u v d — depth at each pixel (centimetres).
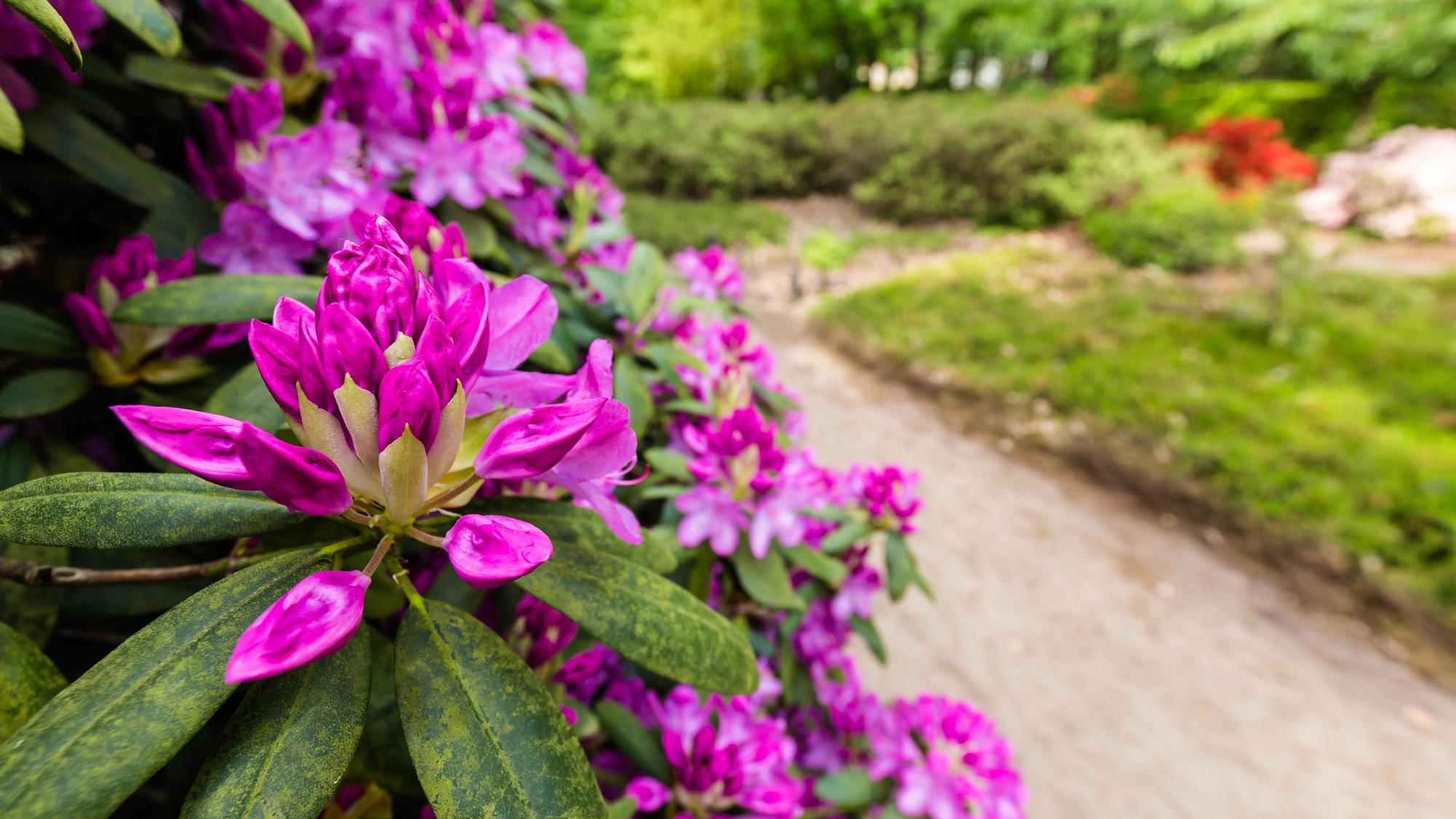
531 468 22
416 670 23
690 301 69
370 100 46
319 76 46
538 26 71
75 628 37
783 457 53
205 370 39
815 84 884
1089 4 602
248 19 42
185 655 20
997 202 483
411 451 20
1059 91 725
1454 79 533
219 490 24
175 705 19
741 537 57
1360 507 197
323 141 40
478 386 24
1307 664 163
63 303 44
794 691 83
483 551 21
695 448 59
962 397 281
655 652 26
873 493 77
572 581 26
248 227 39
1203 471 221
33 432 38
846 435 260
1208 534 204
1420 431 229
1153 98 651
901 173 500
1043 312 338
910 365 304
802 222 531
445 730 22
